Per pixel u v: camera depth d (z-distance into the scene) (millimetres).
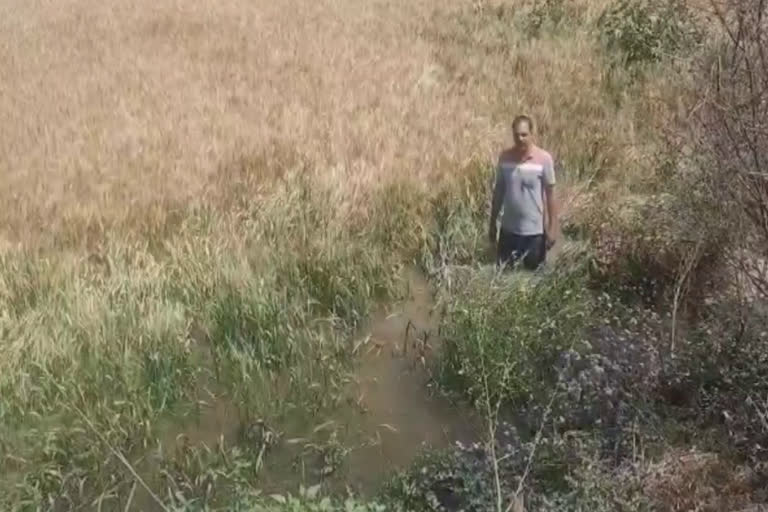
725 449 5898
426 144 10258
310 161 9828
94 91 11820
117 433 6598
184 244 8352
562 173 9820
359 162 9797
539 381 6922
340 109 11141
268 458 6621
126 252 8312
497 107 11305
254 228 8656
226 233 8617
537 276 8031
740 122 6078
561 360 6820
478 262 8602
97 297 7625
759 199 6266
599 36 13516
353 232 8867
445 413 7039
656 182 9188
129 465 6117
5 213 8758
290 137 10398
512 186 8141
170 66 12688
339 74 12289
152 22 14656
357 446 6738
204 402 7074
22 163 9773
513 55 12953
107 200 9039
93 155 10008
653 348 6660
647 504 5480
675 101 10766
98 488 6289
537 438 5883
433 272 8484
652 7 13258
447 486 5996
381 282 8336
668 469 5684
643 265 7879
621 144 10367
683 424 6152
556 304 7496
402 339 7855
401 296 8305
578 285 7777
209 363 7406
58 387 6781
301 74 12312
